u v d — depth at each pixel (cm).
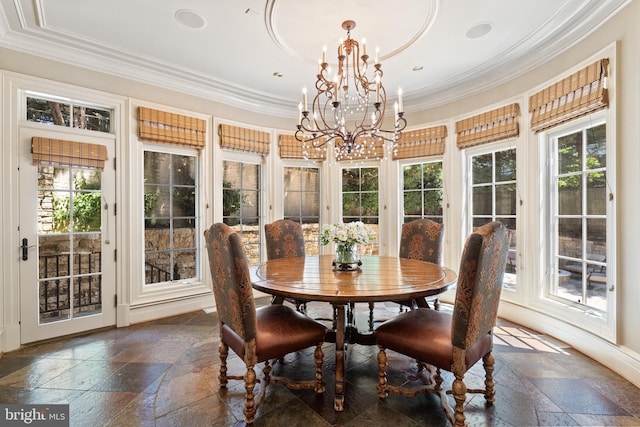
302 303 272
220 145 370
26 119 259
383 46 271
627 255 202
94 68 286
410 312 198
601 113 222
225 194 386
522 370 210
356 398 182
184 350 246
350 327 221
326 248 440
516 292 302
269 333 172
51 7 218
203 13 226
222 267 170
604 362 216
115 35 255
